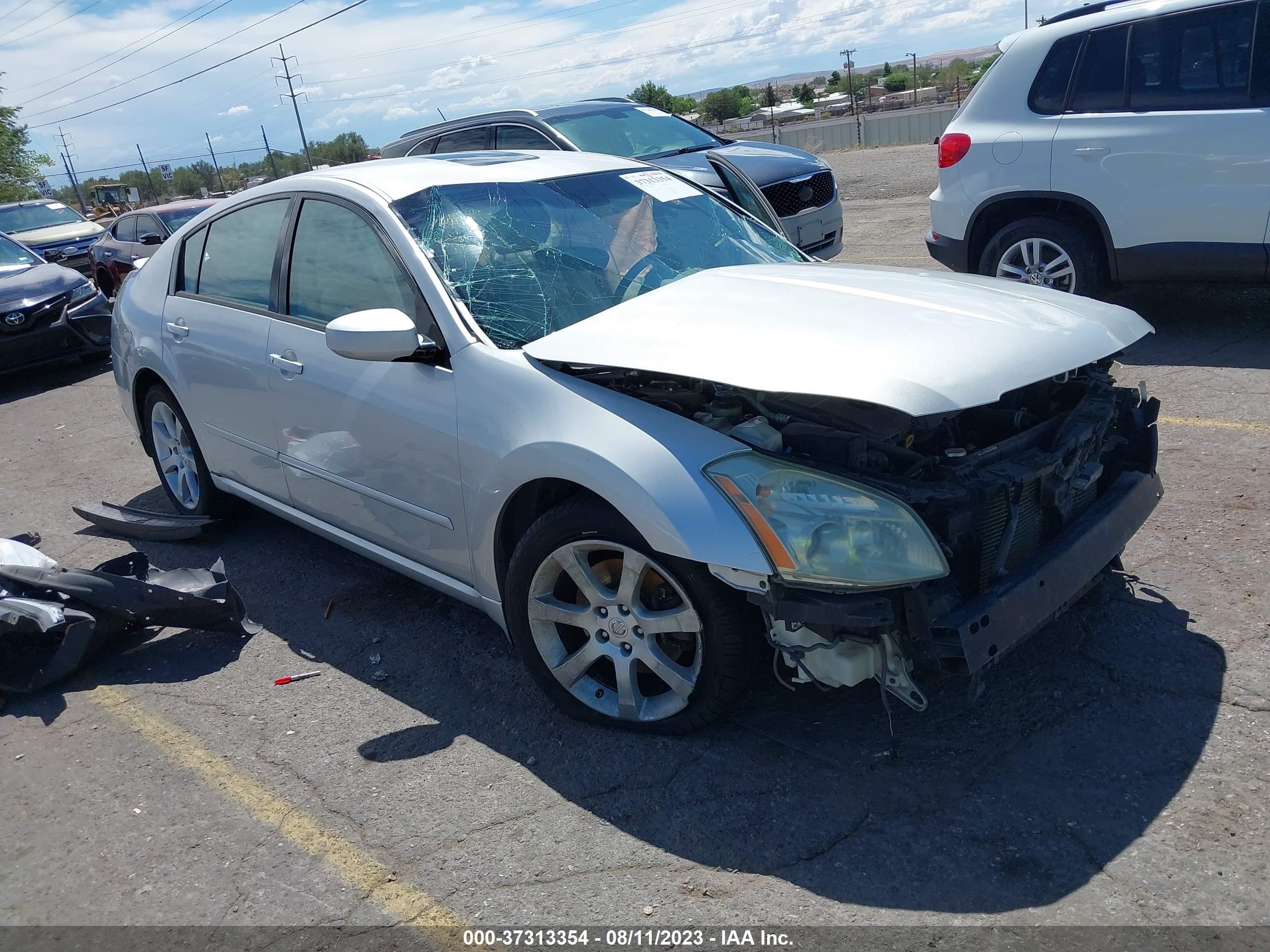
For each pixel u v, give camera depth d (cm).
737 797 278
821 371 263
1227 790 262
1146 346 643
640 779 290
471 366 323
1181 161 596
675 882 251
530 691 344
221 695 362
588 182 411
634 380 303
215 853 278
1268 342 620
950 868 246
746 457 269
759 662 289
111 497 597
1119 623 343
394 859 269
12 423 823
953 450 281
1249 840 244
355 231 374
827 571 254
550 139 886
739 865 254
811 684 323
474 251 355
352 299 372
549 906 247
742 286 337
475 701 341
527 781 295
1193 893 231
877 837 258
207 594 392
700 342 290
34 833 295
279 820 289
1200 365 595
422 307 342
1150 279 633
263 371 405
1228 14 577
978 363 271
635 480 273
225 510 505
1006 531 278
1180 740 283
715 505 265
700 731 303
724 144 937
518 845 270
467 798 291
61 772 324
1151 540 399
